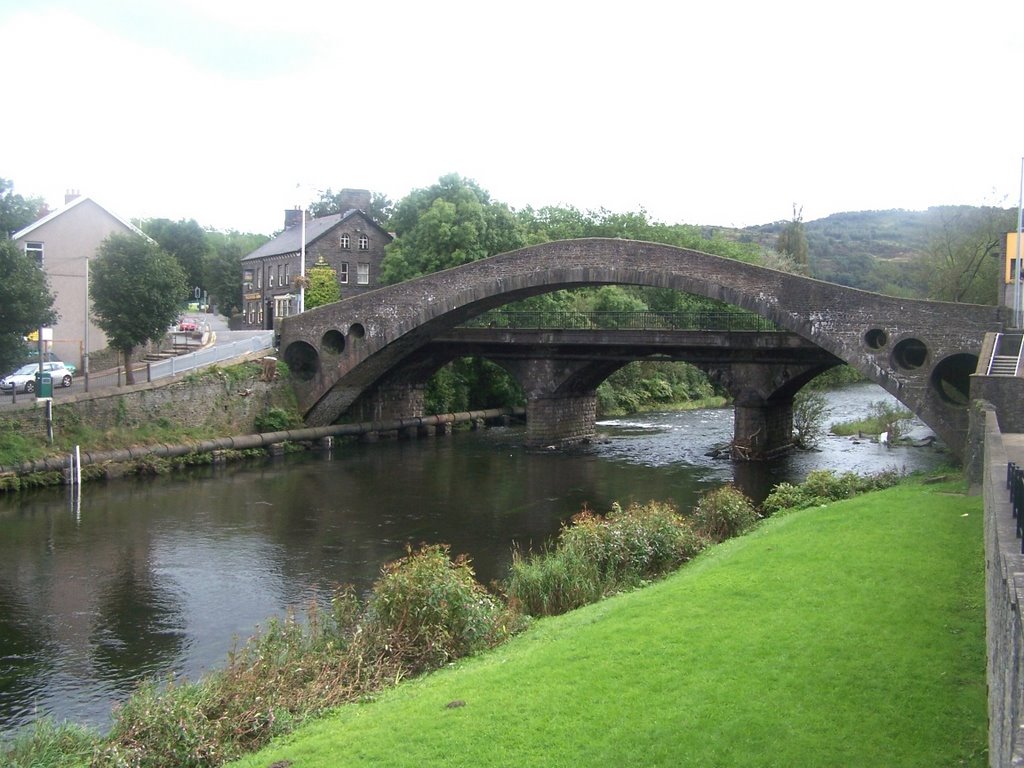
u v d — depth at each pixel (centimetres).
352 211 7594
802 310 3625
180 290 4294
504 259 4416
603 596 1892
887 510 2153
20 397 4147
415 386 5966
